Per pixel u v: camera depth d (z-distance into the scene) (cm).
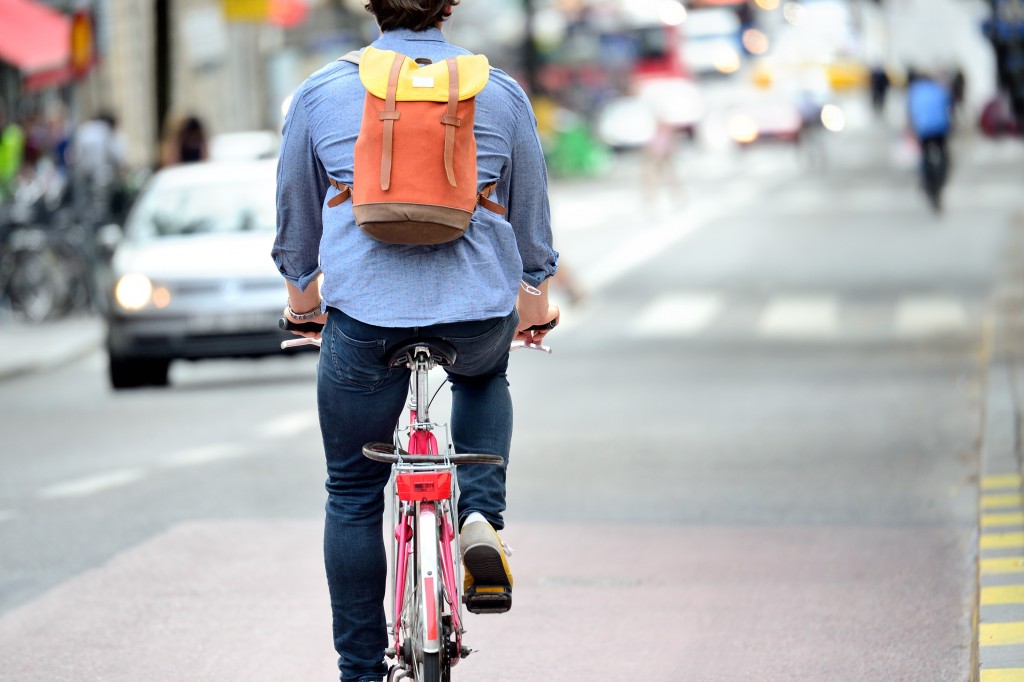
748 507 2688
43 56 8312
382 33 1400
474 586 1373
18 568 2389
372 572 1428
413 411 1400
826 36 16912
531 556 2370
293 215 1391
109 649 1931
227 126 11919
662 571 2264
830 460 3088
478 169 1339
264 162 4984
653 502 2745
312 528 2586
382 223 1295
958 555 2311
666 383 4238
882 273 6600
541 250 1415
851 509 2647
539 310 1448
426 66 1334
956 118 14388
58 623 2058
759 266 7131
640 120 16075
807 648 1880
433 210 1298
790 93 15375
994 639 1755
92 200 6525
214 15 10350
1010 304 5384
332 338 1352
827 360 4534
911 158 12925
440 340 1326
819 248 7675
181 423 3856
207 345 4400
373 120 1311
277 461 3244
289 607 2097
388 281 1320
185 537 2541
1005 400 3469
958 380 4053
